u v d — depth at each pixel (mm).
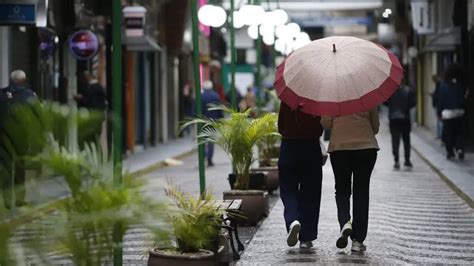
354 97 12789
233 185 17453
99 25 34312
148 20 40344
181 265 10148
